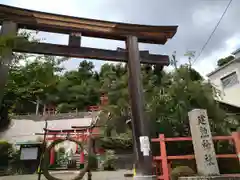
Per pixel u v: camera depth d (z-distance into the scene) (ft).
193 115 21.63
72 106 105.09
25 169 48.01
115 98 52.26
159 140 21.50
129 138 50.34
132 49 24.13
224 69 51.52
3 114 64.39
